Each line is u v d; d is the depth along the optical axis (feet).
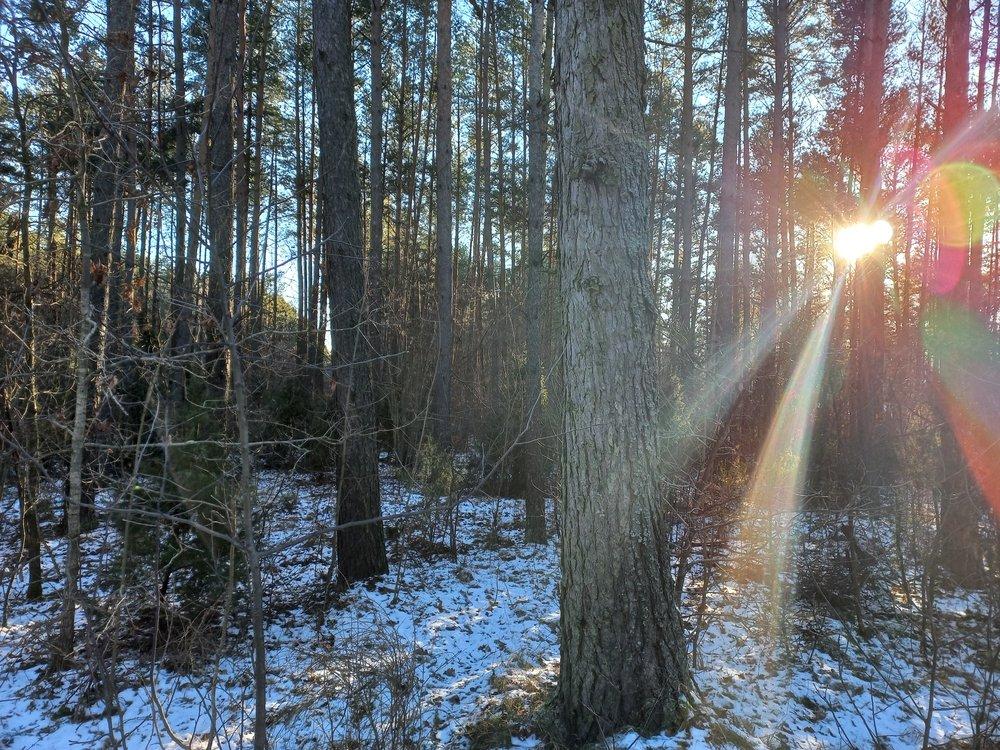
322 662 11.27
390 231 76.13
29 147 10.25
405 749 10.24
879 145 29.63
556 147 11.30
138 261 10.89
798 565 17.26
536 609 19.49
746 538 17.78
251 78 41.01
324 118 21.36
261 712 8.57
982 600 13.73
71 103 8.89
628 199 10.66
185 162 9.44
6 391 10.07
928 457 17.30
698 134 65.98
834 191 47.98
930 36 40.16
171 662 14.40
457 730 11.50
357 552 22.03
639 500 10.51
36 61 8.46
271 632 17.34
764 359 34.45
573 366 10.87
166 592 14.03
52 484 9.83
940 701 12.52
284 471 22.21
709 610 17.43
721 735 10.14
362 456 22.09
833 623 16.17
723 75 56.75
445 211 38.52
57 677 13.98
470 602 20.26
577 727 10.52
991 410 19.07
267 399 19.08
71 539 9.02
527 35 52.60
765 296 46.62
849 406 31.48
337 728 11.27
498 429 30.48
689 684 10.95
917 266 47.78
